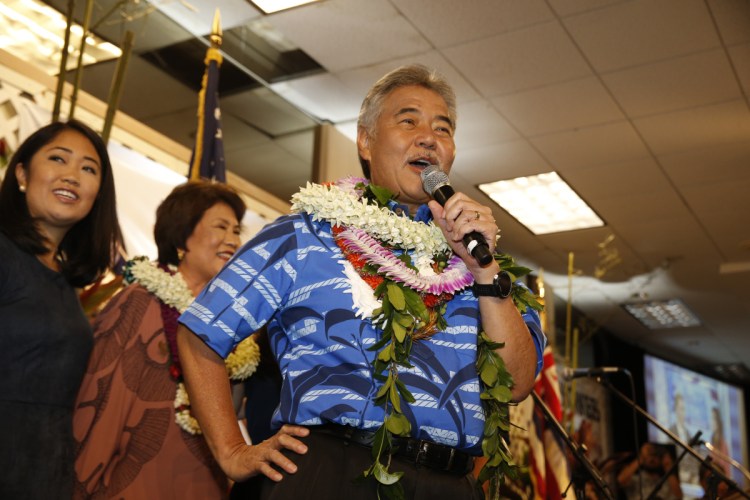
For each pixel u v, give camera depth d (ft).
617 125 21.30
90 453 7.11
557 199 26.11
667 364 44.57
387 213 5.70
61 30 16.76
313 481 4.85
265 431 8.53
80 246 7.69
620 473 26.81
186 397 7.68
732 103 19.98
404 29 17.67
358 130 6.72
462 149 23.09
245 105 21.30
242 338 5.39
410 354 5.24
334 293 5.29
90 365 7.52
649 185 24.67
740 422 51.11
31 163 7.42
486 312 5.59
